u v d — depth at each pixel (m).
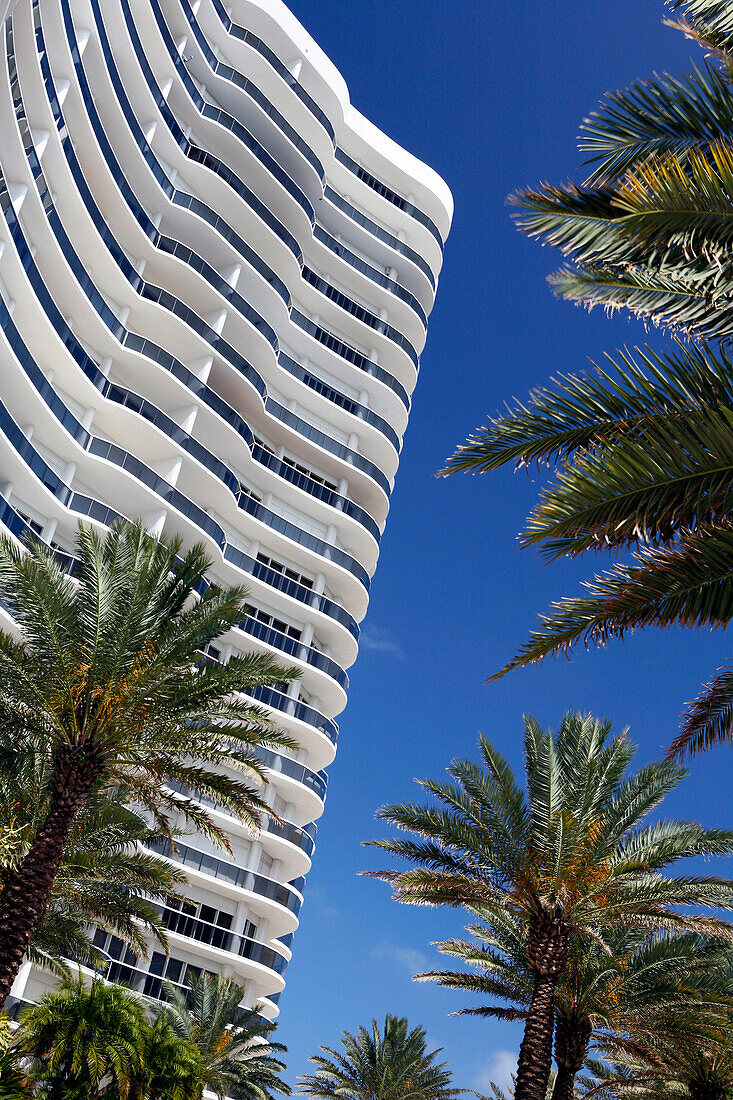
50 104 37.00
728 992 24.41
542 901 20.66
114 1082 21.22
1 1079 18.64
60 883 23.88
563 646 9.37
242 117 56.53
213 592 20.75
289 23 60.53
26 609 19.06
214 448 49.81
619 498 8.57
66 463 40.12
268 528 51.22
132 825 24.11
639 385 9.30
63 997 21.89
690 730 9.75
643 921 21.45
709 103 9.31
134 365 44.75
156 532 42.38
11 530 33.59
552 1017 21.23
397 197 67.56
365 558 57.59
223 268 53.06
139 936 25.08
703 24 9.65
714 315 8.95
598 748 23.56
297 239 59.41
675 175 8.41
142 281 46.50
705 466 8.22
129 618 19.19
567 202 9.49
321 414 58.03
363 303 63.88
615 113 9.62
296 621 51.94
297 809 49.84
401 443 62.91
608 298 9.55
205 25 56.06
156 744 19.56
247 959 42.84
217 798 20.30
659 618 9.02
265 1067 37.81
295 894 46.75
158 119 49.69
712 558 8.64
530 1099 20.38
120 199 45.09
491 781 22.86
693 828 22.12
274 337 54.31
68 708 18.94
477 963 25.30
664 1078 28.23
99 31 43.53
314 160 59.75
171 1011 36.28
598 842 22.16
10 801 21.53
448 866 22.75
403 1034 46.25
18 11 32.91
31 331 37.50
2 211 33.06
